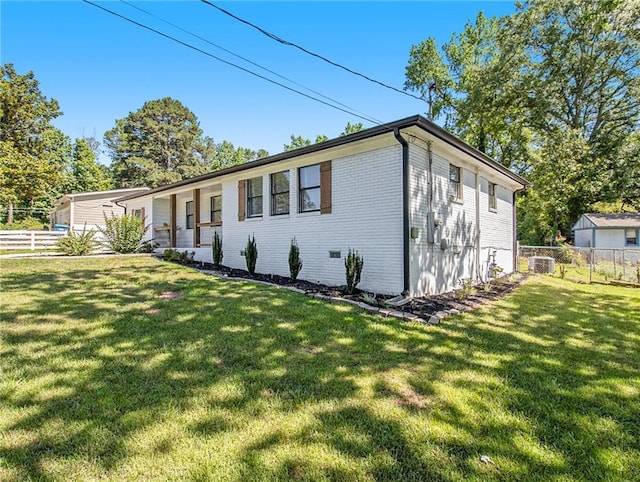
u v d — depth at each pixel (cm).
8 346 365
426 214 713
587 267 1443
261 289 679
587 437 233
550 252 1683
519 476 194
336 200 773
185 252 1171
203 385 293
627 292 874
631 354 398
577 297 769
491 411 263
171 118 3769
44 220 3531
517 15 1891
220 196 1286
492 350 397
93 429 228
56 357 341
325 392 286
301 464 200
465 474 195
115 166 3797
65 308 514
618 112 1947
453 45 2309
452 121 2388
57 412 247
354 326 462
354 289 690
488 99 1998
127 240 1330
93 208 2036
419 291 684
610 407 274
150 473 190
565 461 208
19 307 514
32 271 842
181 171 3719
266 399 273
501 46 1950
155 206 1538
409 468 199
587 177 1936
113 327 433
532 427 244
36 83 2372
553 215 2205
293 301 583
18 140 2342
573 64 1909
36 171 2188
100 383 290
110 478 186
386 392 289
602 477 196
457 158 850
